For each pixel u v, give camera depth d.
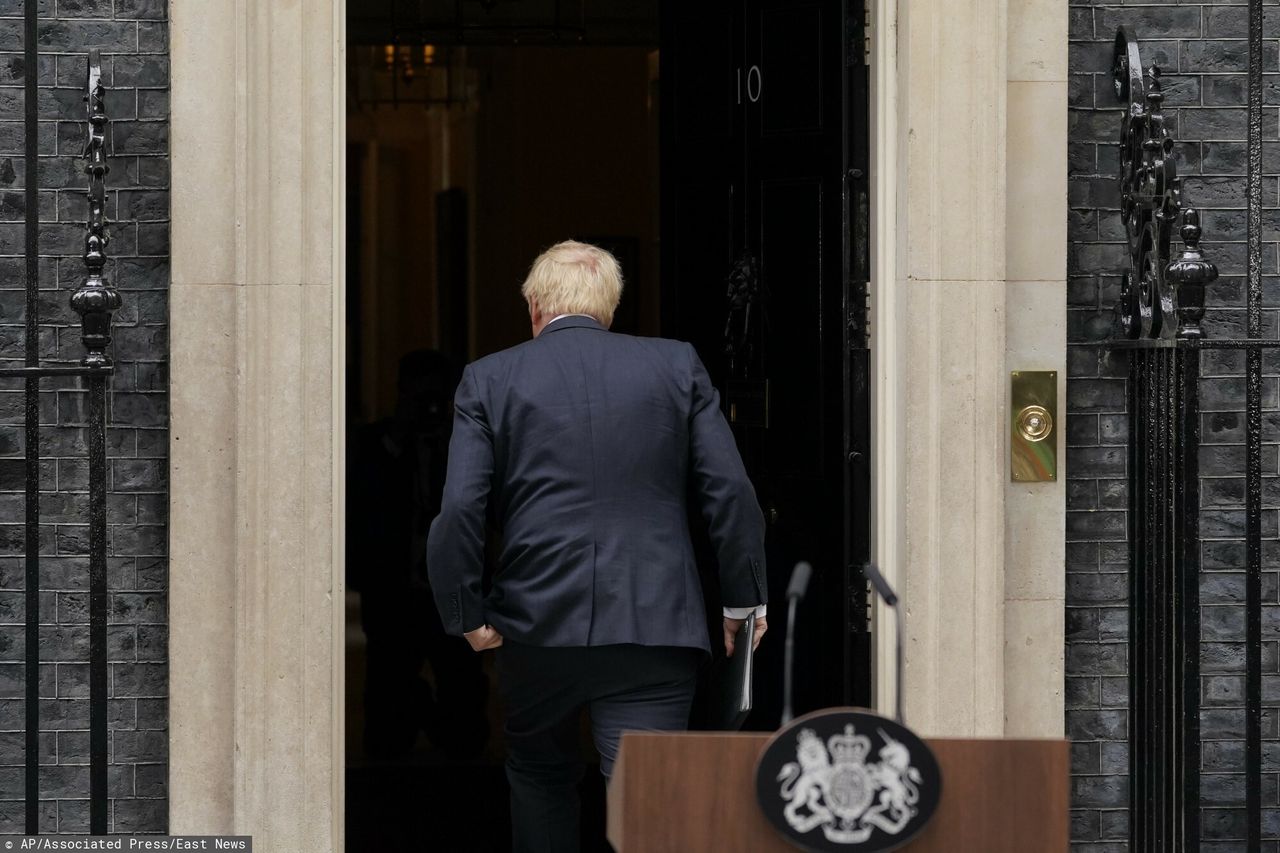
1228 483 11.25
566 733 10.10
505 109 27.61
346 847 14.15
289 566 10.56
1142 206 10.59
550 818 10.24
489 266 28.47
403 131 31.27
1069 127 11.19
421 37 20.83
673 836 6.45
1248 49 10.76
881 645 11.18
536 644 9.44
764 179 12.63
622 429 9.62
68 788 10.70
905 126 10.91
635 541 9.52
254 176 10.52
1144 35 11.22
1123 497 11.21
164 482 10.70
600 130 26.34
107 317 9.55
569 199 26.62
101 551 9.63
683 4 13.71
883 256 11.16
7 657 10.66
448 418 18.39
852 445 11.61
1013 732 11.05
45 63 10.65
